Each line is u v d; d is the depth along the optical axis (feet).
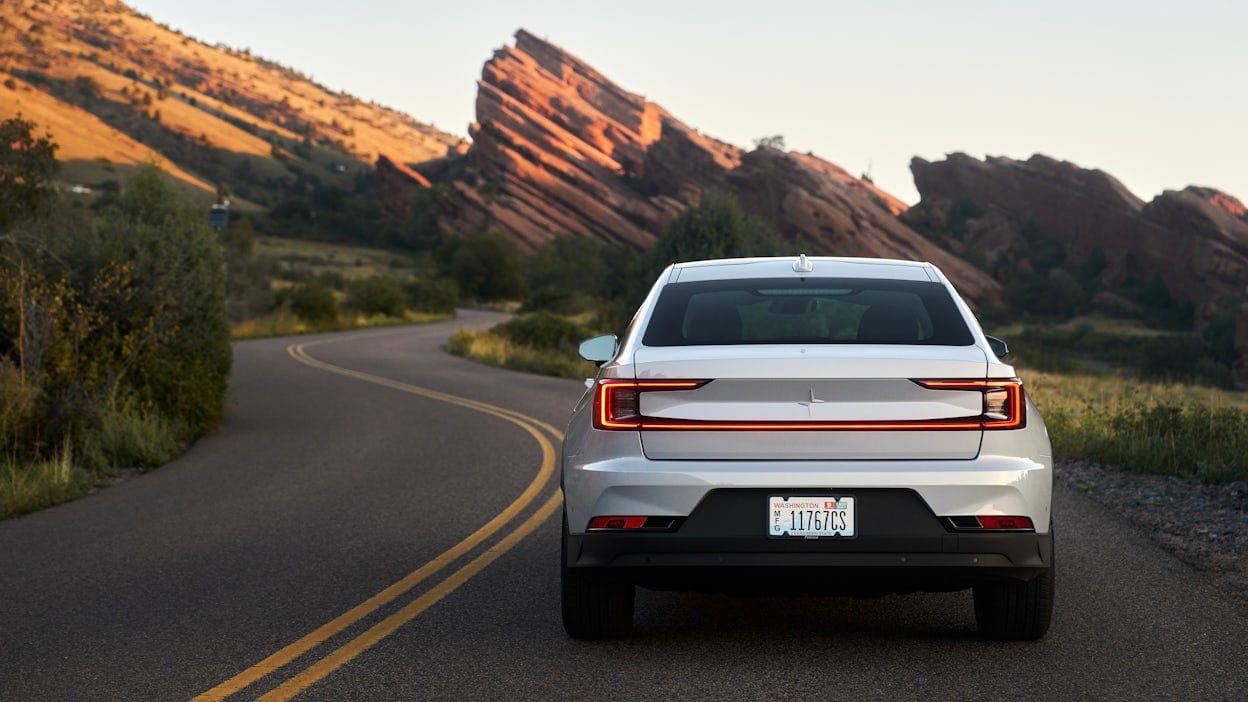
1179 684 14.87
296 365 108.17
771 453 14.84
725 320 16.71
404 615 19.27
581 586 16.49
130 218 53.26
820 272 18.10
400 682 15.35
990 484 14.58
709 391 14.94
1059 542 25.55
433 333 208.33
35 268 48.03
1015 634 16.76
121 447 43.88
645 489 14.83
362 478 38.22
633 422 15.12
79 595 21.39
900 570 14.84
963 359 14.96
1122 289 586.04
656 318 17.04
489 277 489.67
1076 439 42.63
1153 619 18.39
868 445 14.79
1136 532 26.81
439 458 43.47
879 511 14.67
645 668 15.85
